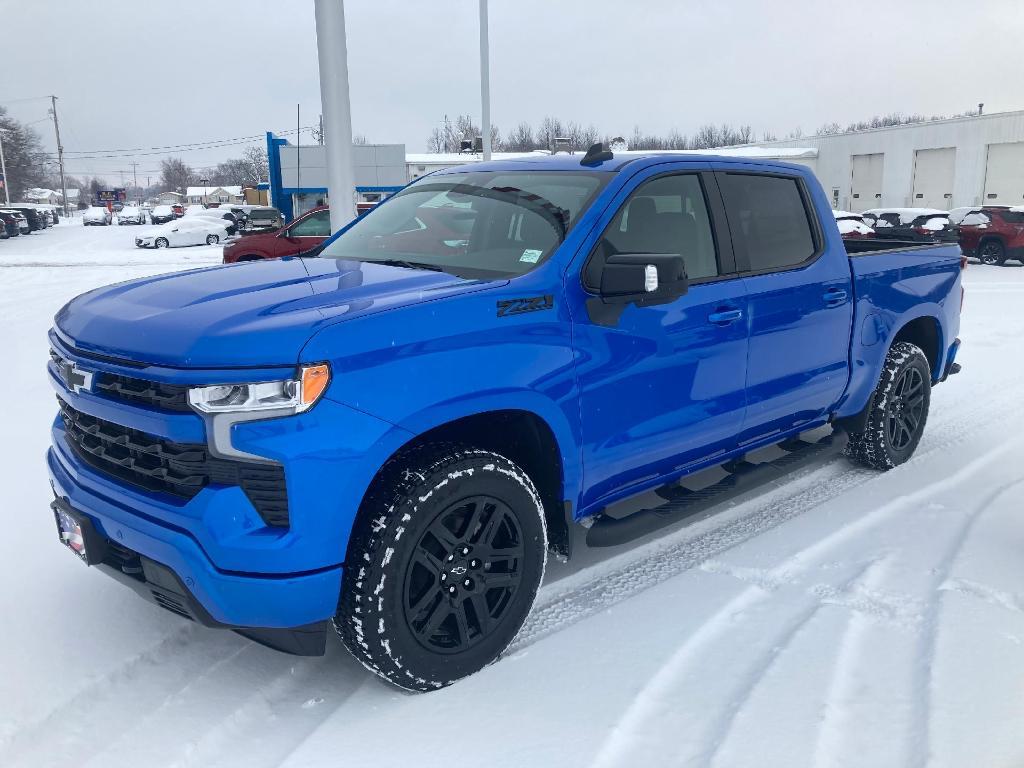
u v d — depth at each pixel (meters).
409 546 2.60
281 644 2.65
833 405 4.52
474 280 2.99
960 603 3.26
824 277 4.20
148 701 2.80
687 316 3.44
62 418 3.21
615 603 3.41
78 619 3.31
